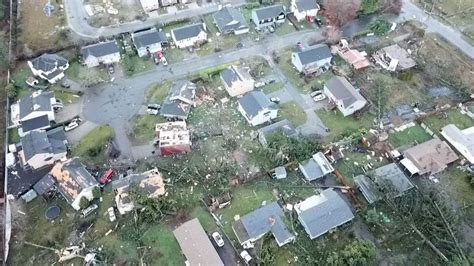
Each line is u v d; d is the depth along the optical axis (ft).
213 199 142.00
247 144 159.84
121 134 162.91
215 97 176.24
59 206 141.18
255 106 162.50
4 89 179.93
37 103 163.73
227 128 165.17
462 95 176.96
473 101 174.19
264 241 132.36
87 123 166.61
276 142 153.17
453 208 140.56
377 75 185.37
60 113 169.78
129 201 137.39
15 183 147.43
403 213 138.10
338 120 167.63
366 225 137.08
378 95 174.70
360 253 123.95
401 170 150.71
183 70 187.52
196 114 169.89
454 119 168.86
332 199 137.90
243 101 166.61
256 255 129.49
